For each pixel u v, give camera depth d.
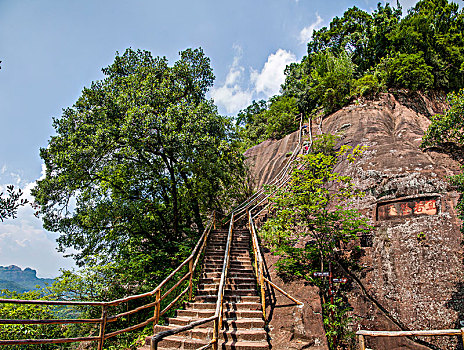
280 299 7.61
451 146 10.12
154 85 13.78
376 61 24.53
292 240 9.37
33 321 3.60
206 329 6.20
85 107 12.85
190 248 11.86
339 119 16.03
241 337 6.04
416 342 6.59
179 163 12.95
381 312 7.16
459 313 6.53
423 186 8.66
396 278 7.46
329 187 11.01
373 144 12.01
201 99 15.91
